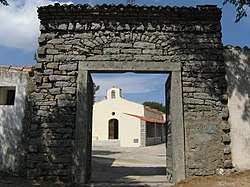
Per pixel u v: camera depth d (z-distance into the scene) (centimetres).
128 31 796
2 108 771
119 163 1316
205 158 734
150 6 780
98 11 789
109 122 3084
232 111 766
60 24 797
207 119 756
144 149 2314
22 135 752
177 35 800
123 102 3066
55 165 725
